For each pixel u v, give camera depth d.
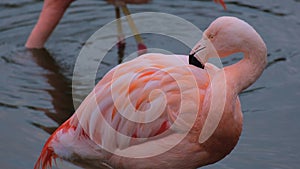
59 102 10.07
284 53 11.93
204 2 14.50
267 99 10.19
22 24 13.64
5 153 8.45
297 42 12.42
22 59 11.90
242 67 7.04
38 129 9.17
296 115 9.59
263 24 13.26
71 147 7.41
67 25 13.59
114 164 7.47
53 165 7.81
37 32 12.38
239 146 8.73
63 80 10.93
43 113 9.69
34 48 12.39
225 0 14.69
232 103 6.88
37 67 11.53
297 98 10.17
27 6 14.51
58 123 9.38
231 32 6.93
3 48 12.46
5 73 11.23
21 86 10.68
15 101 10.10
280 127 9.25
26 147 8.63
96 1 14.78
